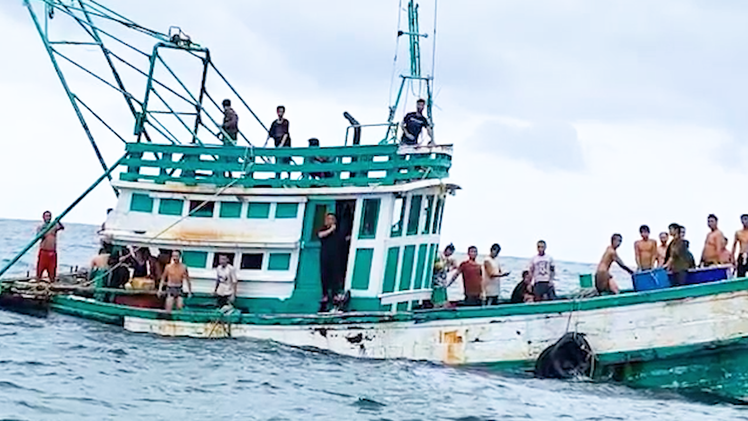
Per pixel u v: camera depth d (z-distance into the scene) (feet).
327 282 163.02
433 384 145.89
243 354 156.15
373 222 162.09
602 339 150.10
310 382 142.31
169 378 139.64
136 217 171.53
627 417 134.21
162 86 176.14
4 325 167.63
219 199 167.53
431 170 165.17
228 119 178.81
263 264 165.89
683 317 148.05
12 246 398.01
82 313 172.35
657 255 163.22
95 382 134.10
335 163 163.43
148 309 167.02
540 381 150.51
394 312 156.76
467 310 153.17
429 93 171.32
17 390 125.29
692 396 148.87
